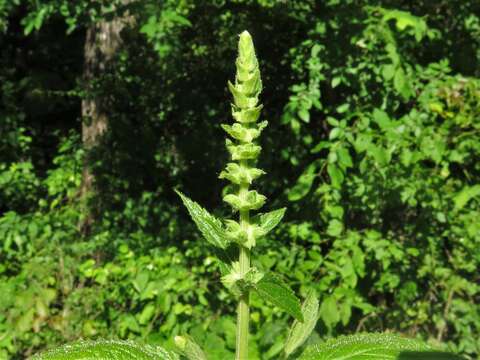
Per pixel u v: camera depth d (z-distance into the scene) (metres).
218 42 7.05
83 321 4.44
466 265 4.92
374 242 4.61
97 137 7.11
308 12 5.59
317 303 1.31
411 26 4.64
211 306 4.52
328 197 4.80
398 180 4.63
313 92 4.75
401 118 4.96
